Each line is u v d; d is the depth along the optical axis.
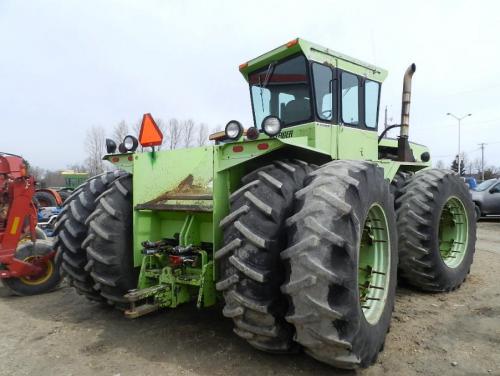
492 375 2.65
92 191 3.73
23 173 4.60
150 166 3.23
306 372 2.64
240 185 3.02
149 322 3.54
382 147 5.43
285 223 2.48
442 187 4.37
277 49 3.92
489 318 3.68
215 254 2.61
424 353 2.97
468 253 4.89
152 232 3.38
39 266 4.63
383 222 3.11
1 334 3.34
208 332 3.29
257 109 4.37
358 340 2.39
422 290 4.54
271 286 2.44
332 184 2.48
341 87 4.16
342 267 2.30
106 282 3.23
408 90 5.16
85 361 2.81
